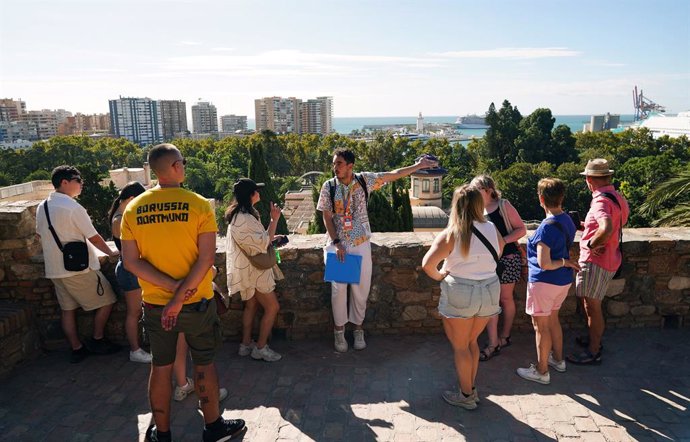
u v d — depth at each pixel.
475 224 3.32
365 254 4.34
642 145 84.12
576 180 53.66
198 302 2.99
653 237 4.81
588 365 4.14
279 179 77.69
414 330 4.82
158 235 2.83
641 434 3.19
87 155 97.44
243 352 4.41
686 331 4.79
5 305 4.43
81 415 3.52
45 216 4.04
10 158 80.88
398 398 3.67
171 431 3.35
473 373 3.53
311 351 4.51
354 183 4.32
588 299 4.06
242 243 3.90
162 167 2.87
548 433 3.21
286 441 3.17
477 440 3.15
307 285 4.71
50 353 4.54
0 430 3.34
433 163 4.51
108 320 4.65
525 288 4.78
